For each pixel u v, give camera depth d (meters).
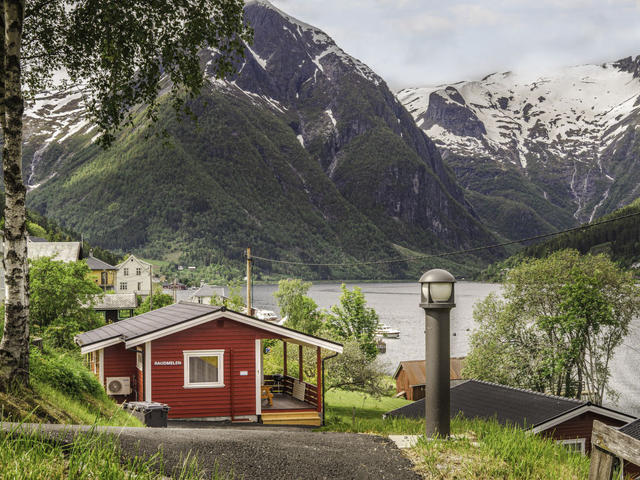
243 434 7.78
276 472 6.29
